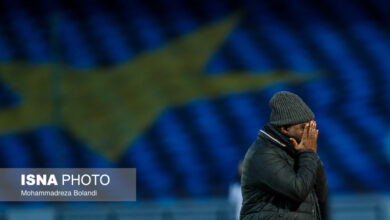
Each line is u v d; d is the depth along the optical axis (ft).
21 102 143.33
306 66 134.82
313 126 35.86
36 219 113.50
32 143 141.18
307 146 35.53
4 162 140.97
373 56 132.46
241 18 139.85
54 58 144.25
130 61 142.51
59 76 143.43
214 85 138.31
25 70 144.66
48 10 145.59
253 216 35.58
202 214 111.45
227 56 139.33
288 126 35.96
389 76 130.21
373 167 124.47
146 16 143.84
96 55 143.64
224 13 140.87
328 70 133.39
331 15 136.36
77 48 144.36
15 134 142.10
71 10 145.48
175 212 112.47
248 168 36.17
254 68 137.28
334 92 131.75
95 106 141.38
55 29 144.77
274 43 137.28
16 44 146.10
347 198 106.11
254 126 134.82
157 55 141.90
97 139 139.74
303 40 136.15
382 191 123.24
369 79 130.82
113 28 144.25
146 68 141.69
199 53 140.26
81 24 144.87
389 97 128.06
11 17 147.33
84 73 143.02
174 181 135.03
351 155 125.80
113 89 141.69
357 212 103.30
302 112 35.65
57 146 140.46
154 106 139.54
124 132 139.44
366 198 104.06
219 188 132.46
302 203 34.94
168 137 137.49
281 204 35.06
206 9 142.10
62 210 114.01
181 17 142.72
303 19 137.08
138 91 140.97
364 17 135.03
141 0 144.46
